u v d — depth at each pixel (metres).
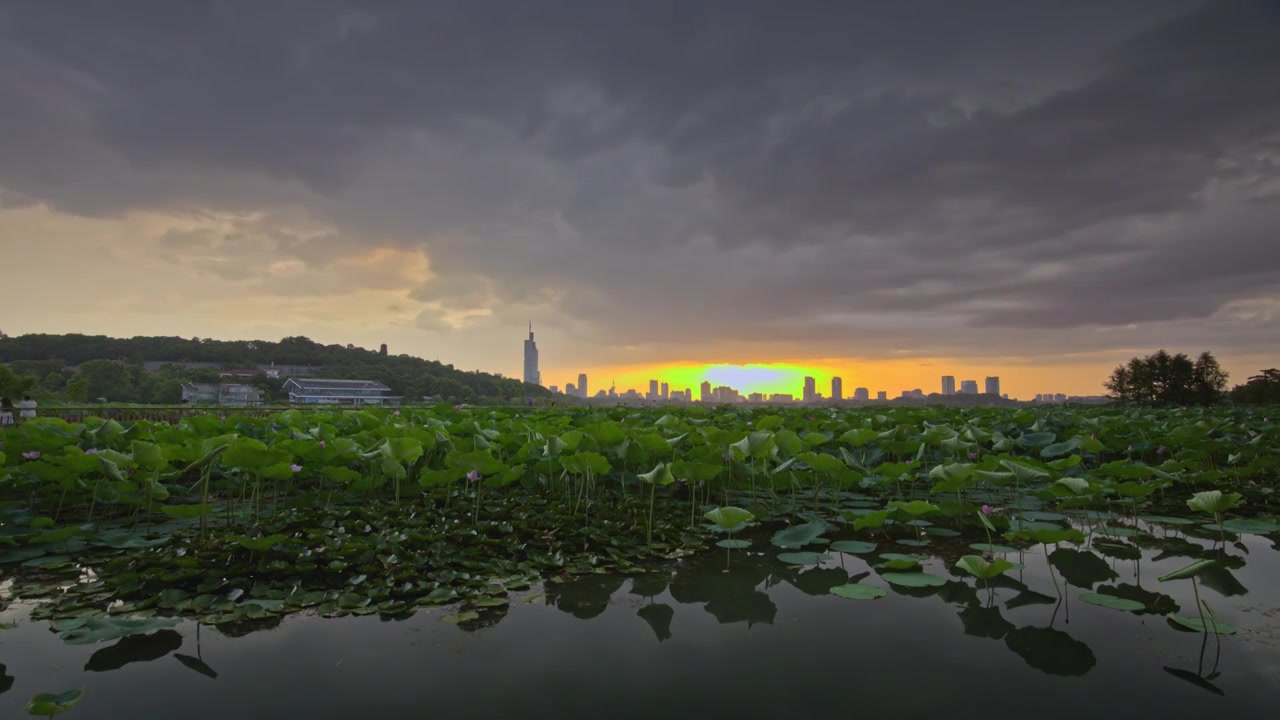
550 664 3.61
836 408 17.94
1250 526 6.83
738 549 6.31
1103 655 3.71
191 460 6.87
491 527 6.29
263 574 4.88
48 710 2.76
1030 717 2.98
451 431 9.48
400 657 3.70
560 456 7.35
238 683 3.36
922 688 3.30
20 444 7.29
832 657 3.70
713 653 3.77
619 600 4.76
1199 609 4.45
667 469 6.34
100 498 6.41
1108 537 6.72
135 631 3.70
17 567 5.35
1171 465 7.81
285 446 6.94
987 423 13.30
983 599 4.74
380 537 5.66
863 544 6.23
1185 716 2.98
